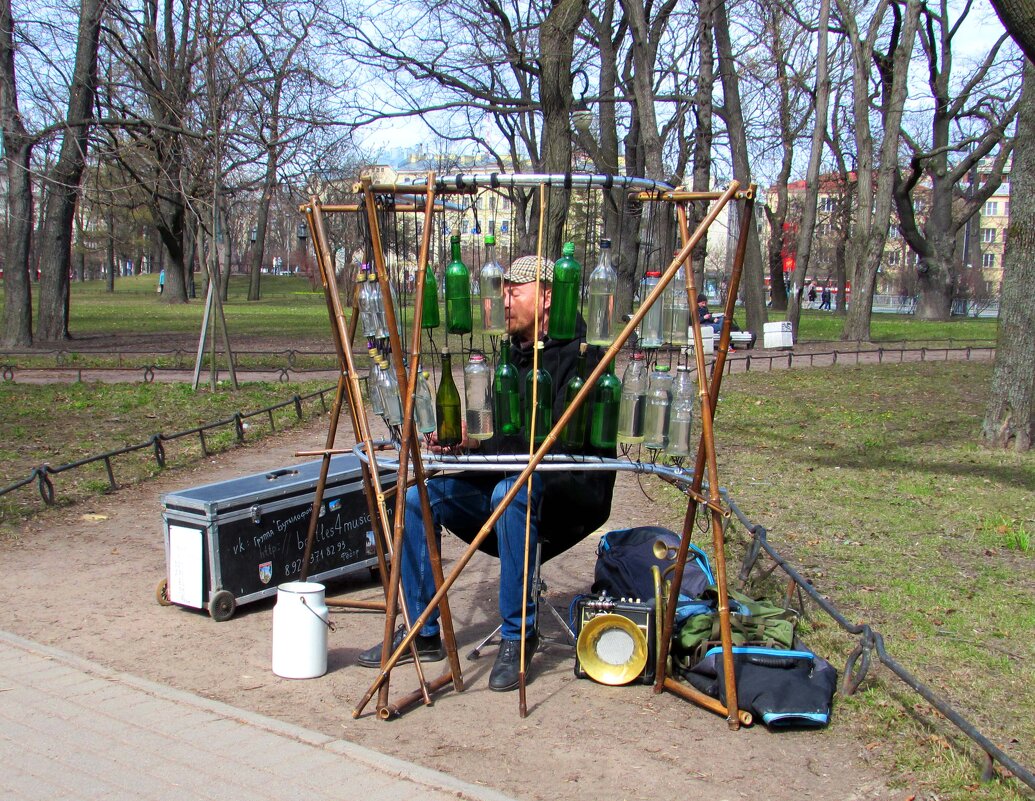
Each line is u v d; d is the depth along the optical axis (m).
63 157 20.80
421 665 4.33
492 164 34.50
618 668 4.21
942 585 5.80
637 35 15.89
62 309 23.30
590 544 6.69
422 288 3.78
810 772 3.42
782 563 4.99
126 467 8.95
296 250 78.38
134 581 5.68
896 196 38.19
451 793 3.17
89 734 3.59
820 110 25.98
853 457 10.21
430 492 4.38
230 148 15.55
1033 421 12.02
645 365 4.17
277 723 3.68
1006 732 3.79
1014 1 5.00
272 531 5.16
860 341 26.94
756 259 26.80
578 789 3.25
